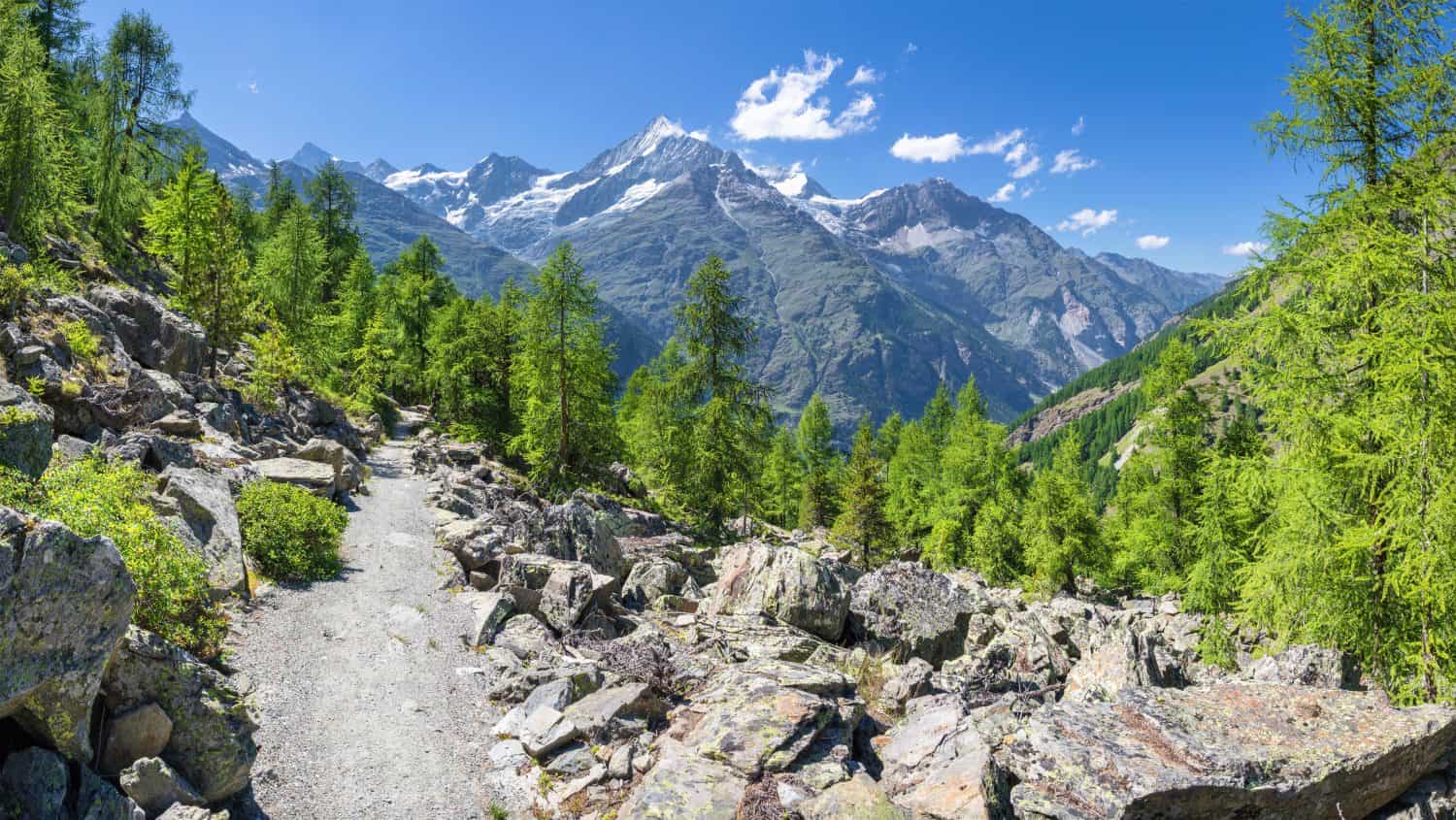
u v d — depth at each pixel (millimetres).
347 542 21234
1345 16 13391
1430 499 11656
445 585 18438
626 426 64250
